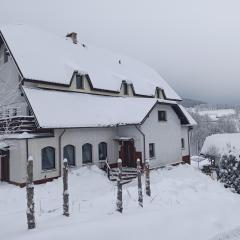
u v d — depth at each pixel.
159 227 10.23
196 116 111.69
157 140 27.50
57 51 28.67
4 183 20.52
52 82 23.81
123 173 24.11
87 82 27.31
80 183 20.61
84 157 23.84
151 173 24.94
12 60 24.27
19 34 26.67
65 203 11.48
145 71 39.97
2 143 20.05
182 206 13.06
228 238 9.98
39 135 20.44
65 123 21.14
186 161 33.84
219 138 31.69
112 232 9.53
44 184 20.02
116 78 31.02
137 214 11.39
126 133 26.48
